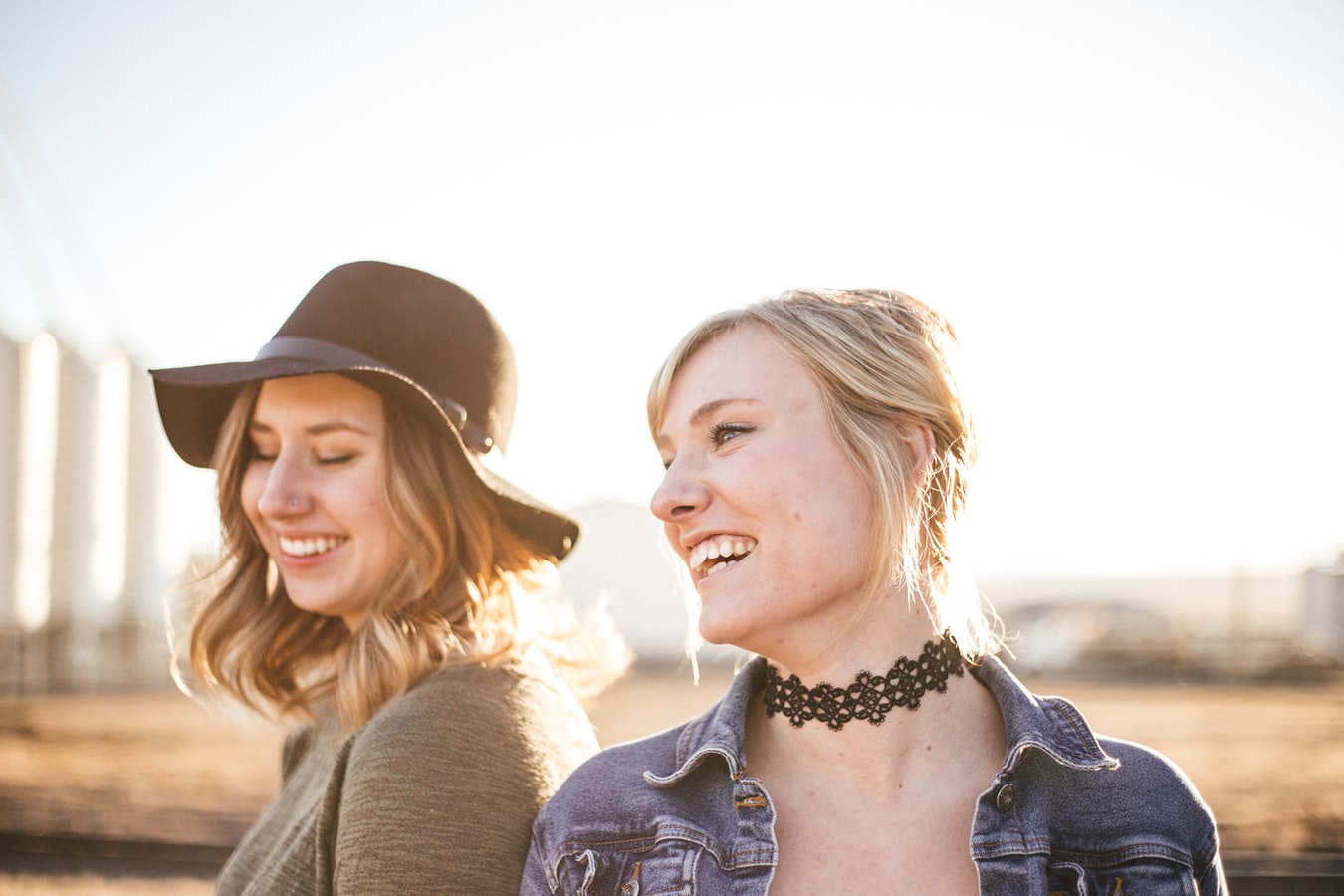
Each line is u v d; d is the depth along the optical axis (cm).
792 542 148
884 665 154
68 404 4047
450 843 171
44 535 3944
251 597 244
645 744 174
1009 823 146
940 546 162
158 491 4300
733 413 154
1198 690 2845
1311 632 4306
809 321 156
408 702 188
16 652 3497
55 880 660
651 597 5938
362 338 216
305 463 212
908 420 157
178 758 1405
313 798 208
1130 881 149
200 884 651
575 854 162
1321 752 1425
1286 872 702
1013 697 156
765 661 173
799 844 149
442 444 217
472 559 217
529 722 194
